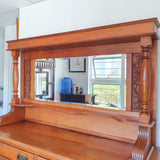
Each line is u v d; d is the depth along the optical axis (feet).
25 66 6.46
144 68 3.72
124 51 4.55
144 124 3.63
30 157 4.23
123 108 4.62
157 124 4.41
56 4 5.99
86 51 5.16
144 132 3.72
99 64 4.97
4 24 9.18
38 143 4.34
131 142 4.40
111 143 4.40
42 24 6.32
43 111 6.04
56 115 5.73
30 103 6.17
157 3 4.36
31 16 6.57
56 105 5.74
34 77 6.24
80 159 3.53
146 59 3.71
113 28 3.90
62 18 5.88
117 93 4.70
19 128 5.55
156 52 4.20
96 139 4.67
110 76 4.81
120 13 4.86
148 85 3.73
